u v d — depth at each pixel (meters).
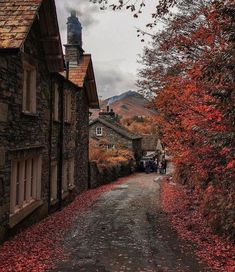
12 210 11.25
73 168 20.56
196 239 11.78
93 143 47.31
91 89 24.11
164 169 45.34
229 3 8.76
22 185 12.21
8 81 10.65
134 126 75.94
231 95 8.38
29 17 10.82
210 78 8.88
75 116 20.83
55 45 13.92
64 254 10.15
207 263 9.35
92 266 9.13
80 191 23.20
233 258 9.61
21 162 12.16
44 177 14.81
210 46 11.03
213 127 10.02
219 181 12.97
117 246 11.09
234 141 8.85
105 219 15.57
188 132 13.29
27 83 13.00
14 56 11.01
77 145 21.67
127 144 48.34
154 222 14.91
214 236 11.88
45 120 14.73
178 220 15.12
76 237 12.17
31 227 13.05
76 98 21.08
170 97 13.97
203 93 11.11
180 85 13.30
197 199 18.78
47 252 10.21
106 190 26.72
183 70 13.66
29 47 12.44
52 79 15.59
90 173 26.22
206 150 11.68
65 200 18.86
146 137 64.25
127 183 32.59
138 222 14.95
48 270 8.77
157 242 11.58
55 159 16.59
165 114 16.80
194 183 20.64
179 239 11.95
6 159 10.59
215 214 12.55
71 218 15.57
